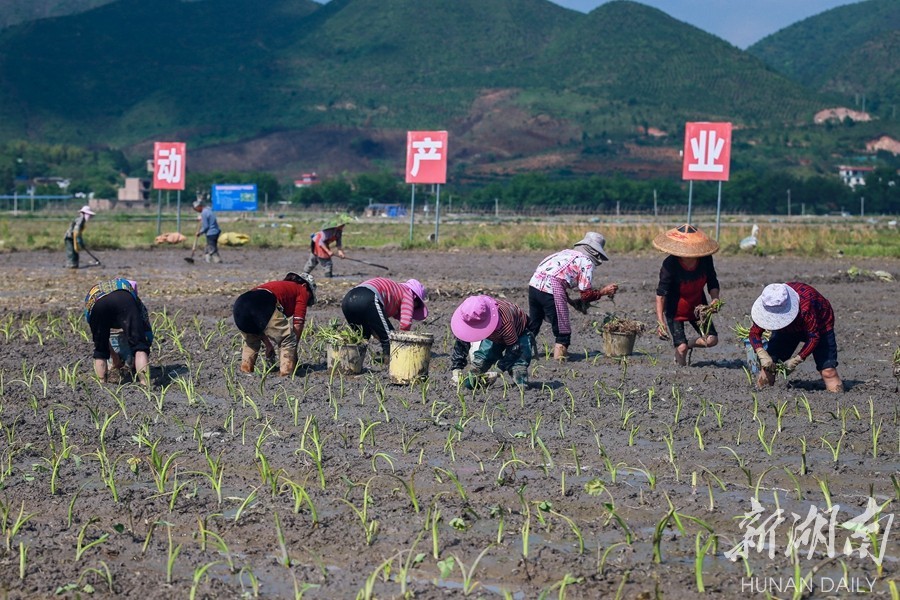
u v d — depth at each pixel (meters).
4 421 24.14
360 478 19.72
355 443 22.14
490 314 26.11
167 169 97.06
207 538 16.78
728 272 66.88
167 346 34.09
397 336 27.88
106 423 22.56
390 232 141.88
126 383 28.17
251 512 17.88
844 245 94.25
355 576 15.36
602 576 15.23
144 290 51.19
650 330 39.25
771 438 22.50
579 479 19.62
